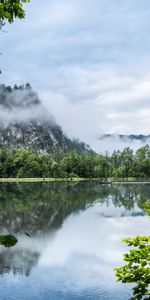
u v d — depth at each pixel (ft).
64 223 124.57
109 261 77.00
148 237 24.75
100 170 618.85
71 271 69.82
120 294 57.88
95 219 132.98
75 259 78.33
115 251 85.15
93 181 516.73
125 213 148.46
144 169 579.48
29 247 88.63
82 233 106.32
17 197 223.10
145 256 23.13
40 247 88.94
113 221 127.75
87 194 248.93
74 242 94.58
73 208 166.71
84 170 636.48
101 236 101.65
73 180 563.89
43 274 67.82
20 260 76.89
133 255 23.36
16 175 609.01
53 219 134.10
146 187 336.70
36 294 57.72
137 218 134.10
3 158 624.59
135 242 24.47
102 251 85.20
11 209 162.71
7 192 268.41
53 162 624.59
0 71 21.34
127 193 256.52
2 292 58.39
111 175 612.70
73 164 646.33
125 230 110.01
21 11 20.79
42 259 78.07
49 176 609.01
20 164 618.03
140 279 21.93
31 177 601.62
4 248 87.20
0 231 109.40
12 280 64.18
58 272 69.10
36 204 183.11
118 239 97.66
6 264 73.72
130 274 22.31
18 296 56.75
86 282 63.57
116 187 337.93
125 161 598.34
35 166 600.39
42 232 108.17
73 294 57.82
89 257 79.87
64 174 602.85
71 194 248.73
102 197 224.33
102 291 59.36
